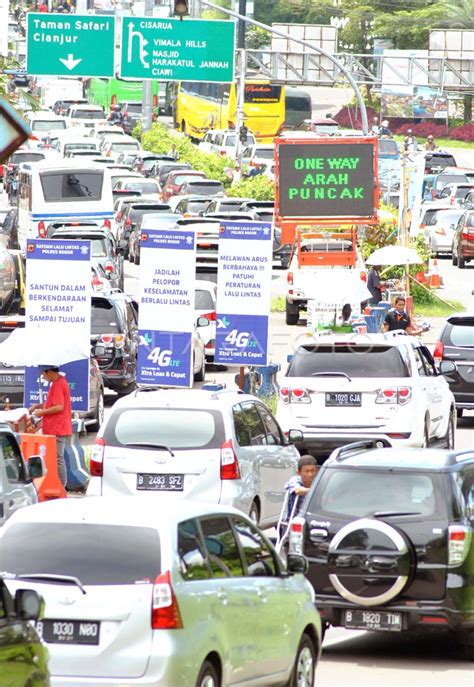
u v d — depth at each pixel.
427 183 164.50
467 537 28.50
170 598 21.03
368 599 28.38
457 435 61.12
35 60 120.75
